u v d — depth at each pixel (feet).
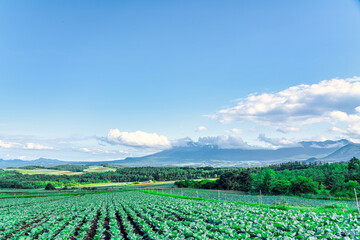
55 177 574.56
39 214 100.27
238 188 330.54
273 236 44.27
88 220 79.10
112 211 95.09
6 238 63.82
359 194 216.54
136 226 68.85
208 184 363.56
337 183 244.83
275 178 291.79
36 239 58.23
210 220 62.80
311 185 243.40
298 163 583.99
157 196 172.76
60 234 58.34
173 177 593.83
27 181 486.79
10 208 134.21
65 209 111.45
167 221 63.52
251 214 64.49
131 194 209.67
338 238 38.78
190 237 47.21
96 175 611.47
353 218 51.37
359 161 347.97
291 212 67.46
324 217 53.57
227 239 44.19
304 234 43.01
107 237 58.54
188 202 114.83
